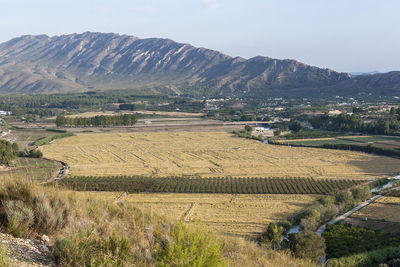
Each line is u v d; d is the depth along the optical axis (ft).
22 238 31.68
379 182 293.84
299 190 264.72
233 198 249.14
